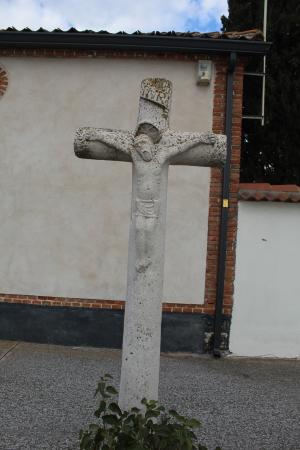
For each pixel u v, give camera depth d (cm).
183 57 652
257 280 645
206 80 642
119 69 661
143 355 300
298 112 999
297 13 1008
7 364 562
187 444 267
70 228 665
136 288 302
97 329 661
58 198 667
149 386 302
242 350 645
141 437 265
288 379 557
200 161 329
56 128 668
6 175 672
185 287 651
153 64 658
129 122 662
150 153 309
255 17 1070
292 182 1055
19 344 655
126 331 305
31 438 372
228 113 641
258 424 420
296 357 642
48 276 666
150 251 303
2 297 670
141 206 307
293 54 1009
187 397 478
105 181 664
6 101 671
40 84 668
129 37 627
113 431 275
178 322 651
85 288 662
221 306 640
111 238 662
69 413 422
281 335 644
